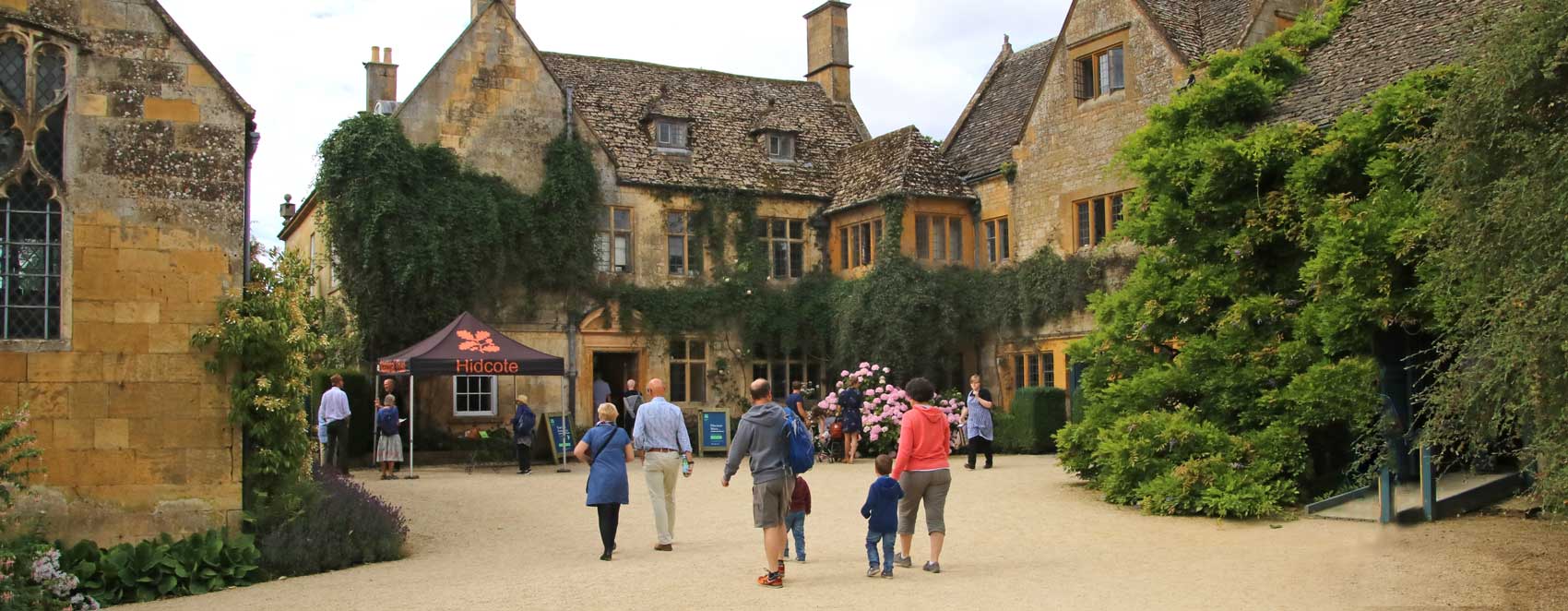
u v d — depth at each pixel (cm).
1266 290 1493
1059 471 1869
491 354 1964
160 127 1127
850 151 2880
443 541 1306
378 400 2192
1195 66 1827
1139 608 855
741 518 1430
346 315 2372
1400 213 1273
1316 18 1961
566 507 1542
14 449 1023
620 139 2658
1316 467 1444
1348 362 1309
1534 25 877
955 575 1009
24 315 1071
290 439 1167
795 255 2762
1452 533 1155
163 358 1109
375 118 2295
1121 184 2252
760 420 974
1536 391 815
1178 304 1520
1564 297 787
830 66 3159
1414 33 1611
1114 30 2289
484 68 2452
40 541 1008
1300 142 1455
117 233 1102
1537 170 841
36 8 1088
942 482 1028
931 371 2512
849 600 902
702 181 2655
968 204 2647
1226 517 1315
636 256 2589
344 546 1165
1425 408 1030
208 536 1095
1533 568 982
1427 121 1302
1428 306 1202
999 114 2788
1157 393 1494
